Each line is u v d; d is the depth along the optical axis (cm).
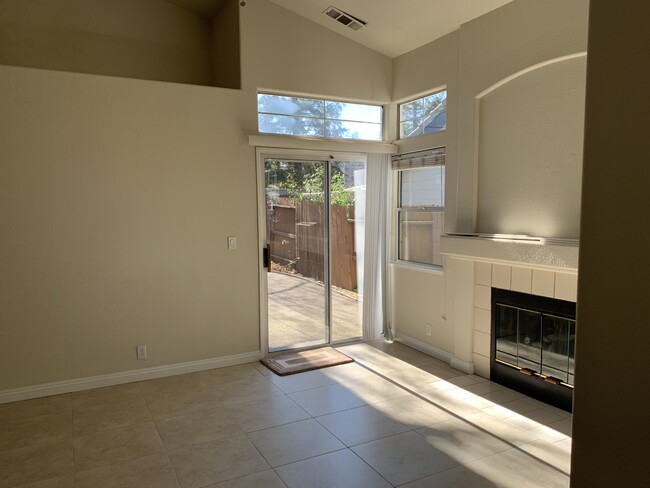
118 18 455
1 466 285
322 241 507
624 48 98
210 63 507
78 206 388
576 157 337
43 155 373
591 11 103
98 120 390
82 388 398
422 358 476
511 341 397
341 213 514
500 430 325
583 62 329
